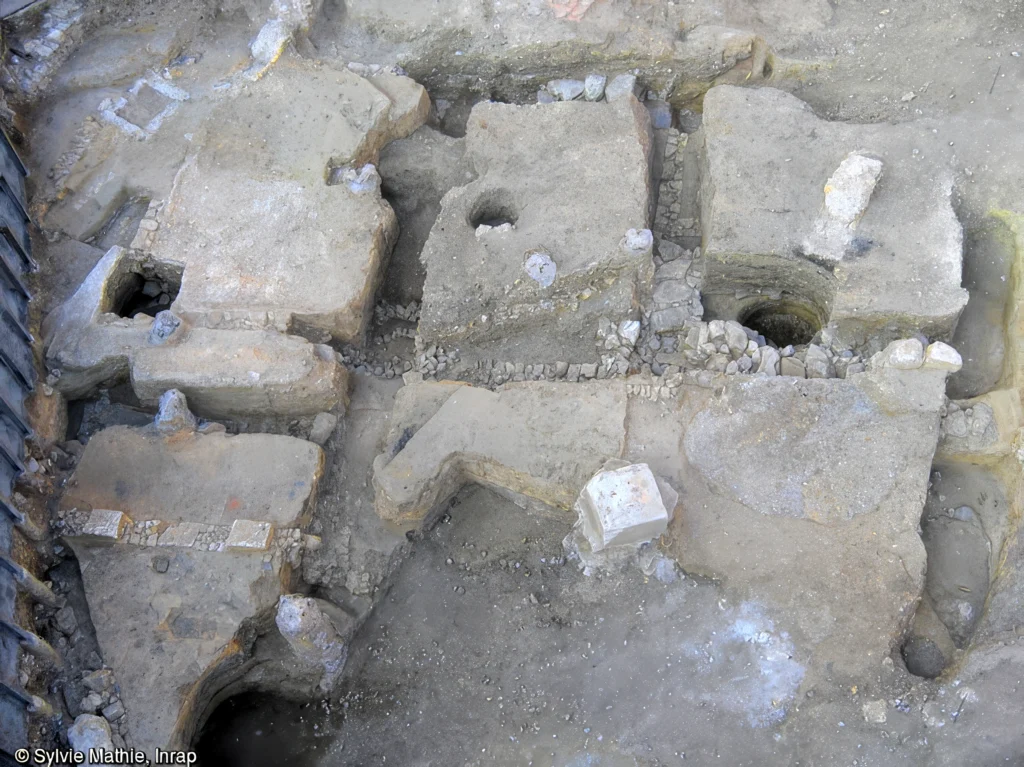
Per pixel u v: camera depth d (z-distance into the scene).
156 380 12.58
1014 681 10.70
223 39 15.13
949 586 11.74
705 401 12.09
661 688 11.31
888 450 11.66
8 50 14.71
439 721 11.75
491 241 13.11
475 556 12.54
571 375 12.96
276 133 14.03
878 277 12.45
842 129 13.41
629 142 13.62
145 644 11.31
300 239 13.42
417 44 14.81
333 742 11.88
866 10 14.63
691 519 11.66
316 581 12.19
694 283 13.33
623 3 14.62
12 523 11.34
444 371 13.20
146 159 14.20
